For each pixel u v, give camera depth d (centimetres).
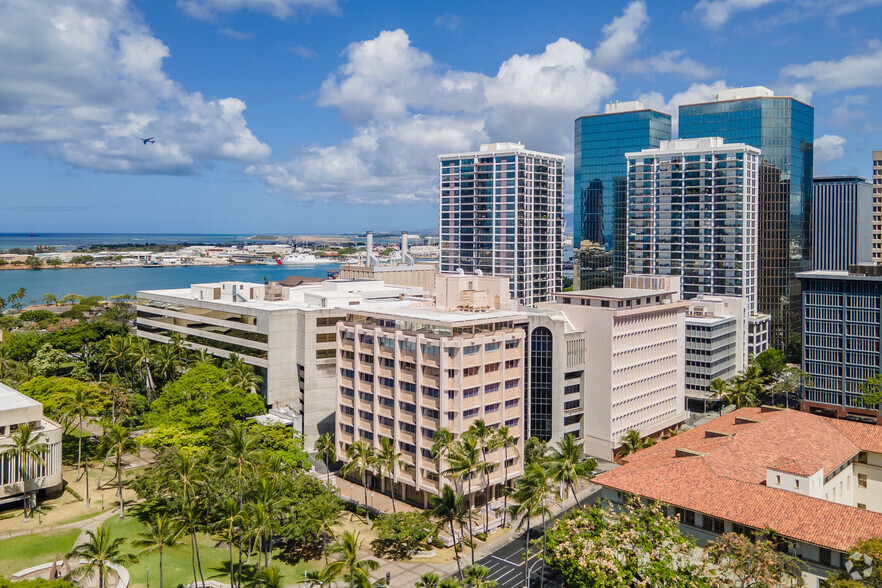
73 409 15525
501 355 14525
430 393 14050
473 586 10044
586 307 18250
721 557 8600
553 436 17238
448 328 14062
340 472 14900
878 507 11975
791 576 8475
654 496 10144
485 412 14288
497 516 13962
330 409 18438
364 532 13538
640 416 19038
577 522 9475
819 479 10406
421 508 14500
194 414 16050
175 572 11444
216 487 12144
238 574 11431
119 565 11500
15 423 13700
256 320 19050
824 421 12938
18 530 12706
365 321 16112
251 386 18412
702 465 10625
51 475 14025
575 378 17988
